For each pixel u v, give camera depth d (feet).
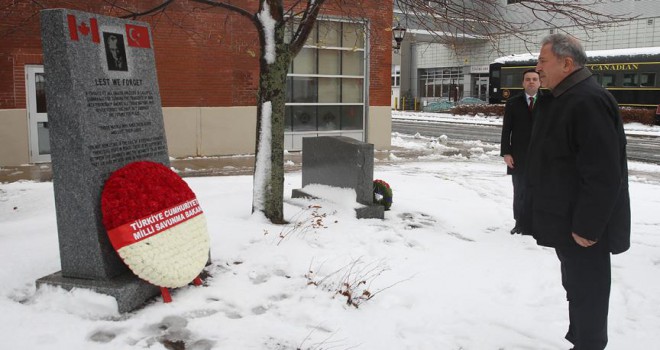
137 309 14.56
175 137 51.70
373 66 60.64
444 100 173.17
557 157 11.78
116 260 15.15
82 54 14.60
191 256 15.85
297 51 23.59
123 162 15.72
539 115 12.53
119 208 14.43
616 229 11.76
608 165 11.00
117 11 45.34
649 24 116.67
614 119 11.50
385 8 43.78
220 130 53.52
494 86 131.23
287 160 50.93
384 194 27.73
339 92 59.67
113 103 15.49
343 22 55.06
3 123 44.88
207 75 52.39
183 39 50.88
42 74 46.19
